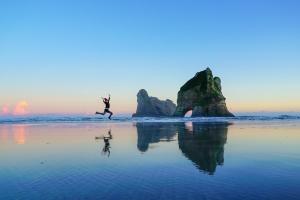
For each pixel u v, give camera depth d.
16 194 7.52
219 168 10.66
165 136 24.22
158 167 10.96
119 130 32.19
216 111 99.94
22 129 35.34
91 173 10.00
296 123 47.06
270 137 22.75
